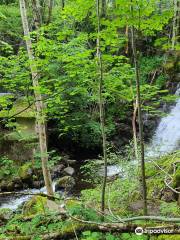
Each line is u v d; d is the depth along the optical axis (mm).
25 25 7910
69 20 5316
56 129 13742
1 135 11852
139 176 7094
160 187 6871
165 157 8148
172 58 17406
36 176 10789
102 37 4672
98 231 4059
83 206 4715
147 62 17641
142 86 5820
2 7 17984
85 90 6082
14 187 10578
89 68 5531
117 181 7238
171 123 14469
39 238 4156
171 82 16656
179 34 14891
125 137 14734
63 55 5391
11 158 11688
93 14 4750
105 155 4918
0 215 6824
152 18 4379
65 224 4355
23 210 7086
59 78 5934
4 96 6676
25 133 11539
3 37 16812
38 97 6949
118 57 5223
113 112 14672
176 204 5934
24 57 6332
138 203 6305
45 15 17812
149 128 15031
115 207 6242
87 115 13180
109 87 5574
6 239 4203
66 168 12000
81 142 14016
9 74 6312
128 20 4359
